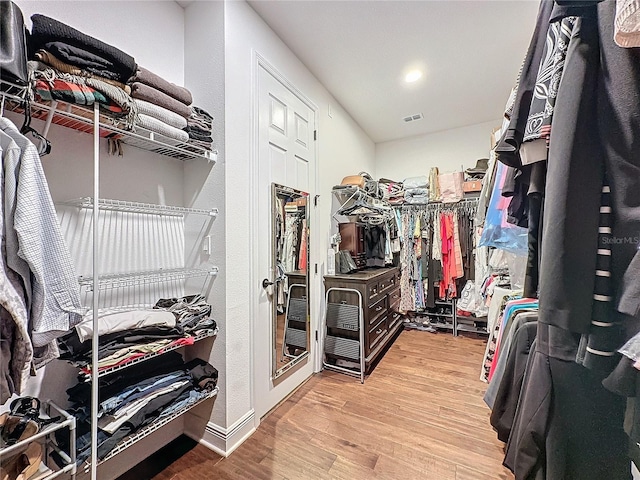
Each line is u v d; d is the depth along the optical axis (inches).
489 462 57.7
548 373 34.3
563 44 26.6
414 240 143.4
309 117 98.3
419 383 91.0
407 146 162.4
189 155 64.6
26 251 31.7
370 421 71.4
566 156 23.6
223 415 61.7
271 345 77.1
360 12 72.7
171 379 56.4
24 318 32.1
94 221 42.4
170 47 66.4
